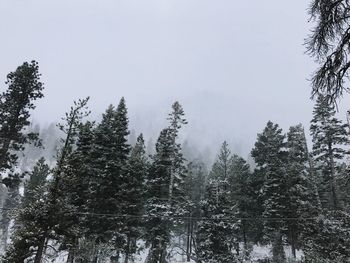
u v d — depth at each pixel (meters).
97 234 28.33
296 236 36.94
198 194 53.41
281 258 36.12
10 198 53.03
